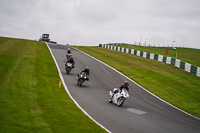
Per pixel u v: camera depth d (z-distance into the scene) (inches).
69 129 339.6
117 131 363.9
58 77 770.2
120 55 1697.8
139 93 717.9
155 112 526.9
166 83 933.2
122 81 855.1
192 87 932.6
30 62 928.3
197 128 448.8
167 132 389.4
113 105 539.2
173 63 1443.2
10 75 665.0
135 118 451.5
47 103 475.2
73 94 593.9
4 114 366.9
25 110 405.7
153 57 1659.7
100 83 779.4
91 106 504.4
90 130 348.2
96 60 1282.0
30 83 627.2
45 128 329.4
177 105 655.8
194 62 1734.7
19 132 300.2
